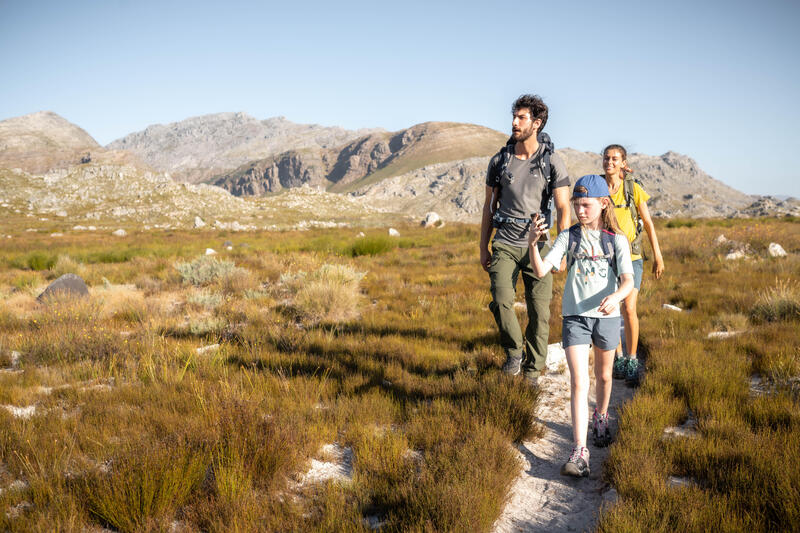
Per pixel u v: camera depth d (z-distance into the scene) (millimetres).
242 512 2598
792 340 5520
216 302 9797
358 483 3008
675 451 3250
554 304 8266
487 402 4059
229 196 112250
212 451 3184
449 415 3928
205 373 5137
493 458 3166
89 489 2758
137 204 98000
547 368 5449
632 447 3307
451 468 3010
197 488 2914
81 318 8078
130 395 4500
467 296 9664
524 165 4496
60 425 3783
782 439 3195
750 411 3754
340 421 3938
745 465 2945
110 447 3426
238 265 15227
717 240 16766
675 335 6152
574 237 3428
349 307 8695
